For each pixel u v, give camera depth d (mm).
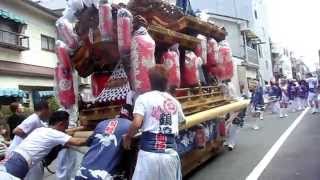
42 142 4852
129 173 4973
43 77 22562
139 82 5938
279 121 18109
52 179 8641
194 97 8227
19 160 4711
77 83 7285
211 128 9219
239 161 9281
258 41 46719
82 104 6941
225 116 10266
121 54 6336
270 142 11797
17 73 20281
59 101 6996
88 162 4750
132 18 6184
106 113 6508
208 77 9789
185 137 7473
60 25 6883
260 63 48062
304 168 8156
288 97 24125
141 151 4676
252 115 20609
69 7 6875
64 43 6965
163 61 7281
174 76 7145
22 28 20734
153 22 7637
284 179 7414
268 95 23188
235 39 40375
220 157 9953
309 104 23547
